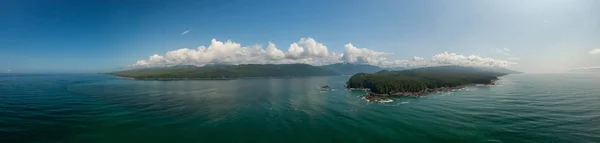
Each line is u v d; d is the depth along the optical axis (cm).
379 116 8619
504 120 7950
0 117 7981
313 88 19738
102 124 7344
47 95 13738
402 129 7069
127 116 8375
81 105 10425
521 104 10938
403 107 10375
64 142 5894
